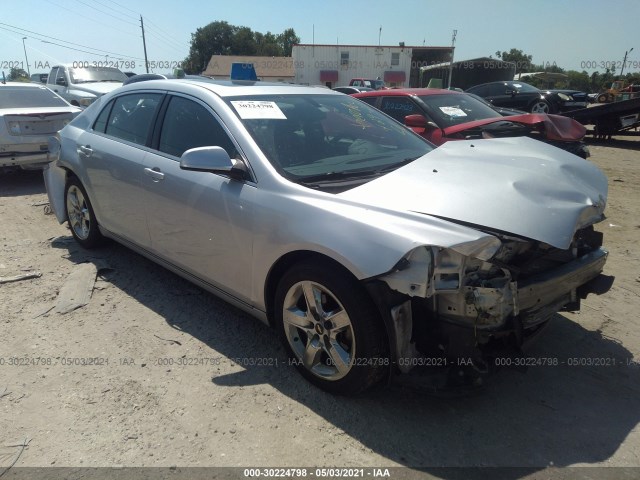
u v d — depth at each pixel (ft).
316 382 9.26
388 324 7.83
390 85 146.82
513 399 9.16
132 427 8.34
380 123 12.57
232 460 7.68
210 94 11.20
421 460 7.72
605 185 10.16
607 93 77.00
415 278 7.29
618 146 42.73
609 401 9.12
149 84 13.23
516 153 10.74
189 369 9.92
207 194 10.32
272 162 9.74
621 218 20.39
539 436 8.23
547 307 8.97
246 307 10.39
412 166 9.68
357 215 8.14
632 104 42.22
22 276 13.88
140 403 8.91
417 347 8.28
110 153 13.23
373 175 9.91
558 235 7.87
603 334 11.35
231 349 10.63
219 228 10.17
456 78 134.31
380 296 7.80
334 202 8.57
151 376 9.68
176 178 11.07
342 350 8.71
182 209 10.99
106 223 14.29
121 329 11.37
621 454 7.86
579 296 10.18
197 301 12.74
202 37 225.97
